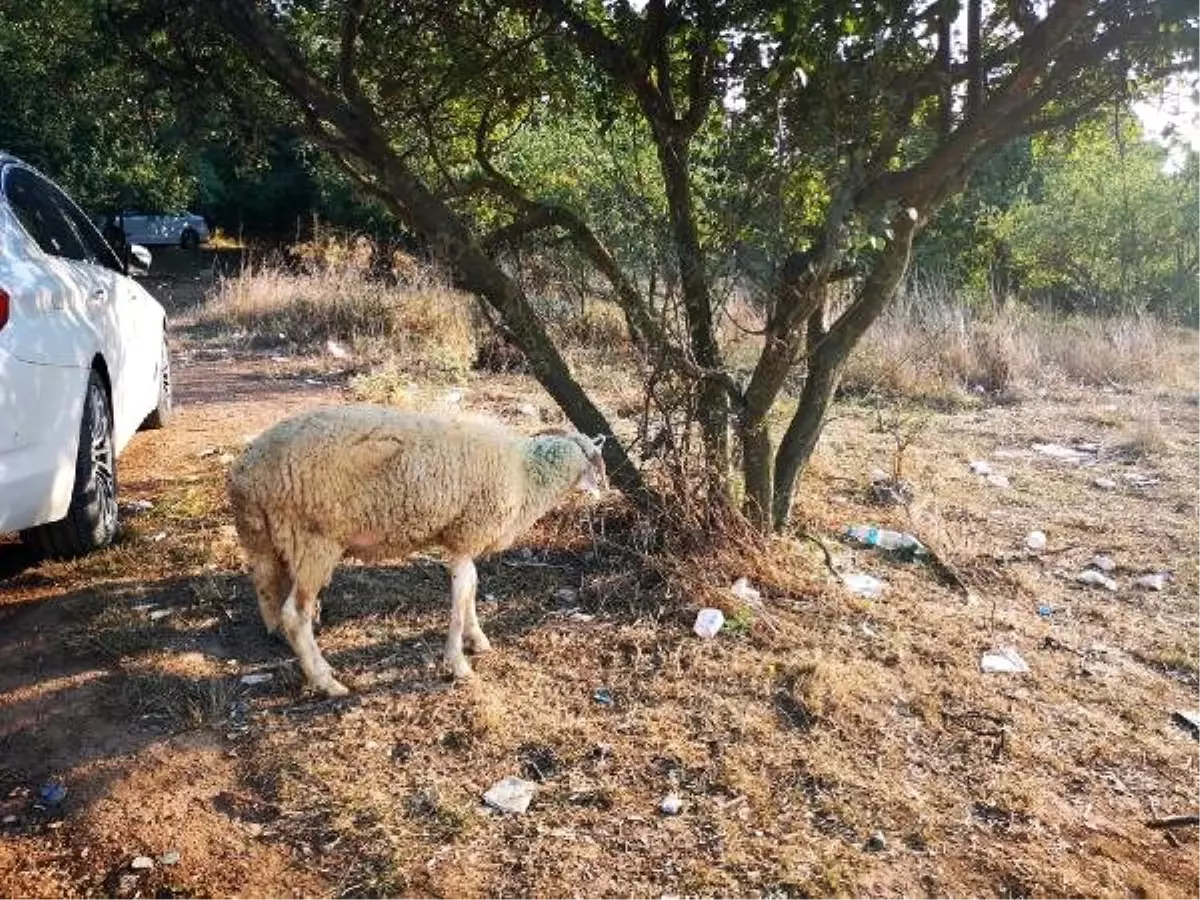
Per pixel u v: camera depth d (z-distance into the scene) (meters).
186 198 21.83
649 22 4.79
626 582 4.95
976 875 3.22
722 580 4.95
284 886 3.04
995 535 6.35
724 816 3.39
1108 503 7.06
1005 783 3.69
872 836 3.34
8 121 15.69
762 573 5.04
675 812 3.39
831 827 3.38
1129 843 3.45
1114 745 4.02
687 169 5.02
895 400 9.89
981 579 5.57
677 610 4.72
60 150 16.84
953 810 3.53
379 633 4.48
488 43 5.20
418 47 5.18
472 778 3.52
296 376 10.12
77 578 4.88
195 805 3.37
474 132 5.80
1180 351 13.43
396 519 3.87
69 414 4.52
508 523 4.12
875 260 5.14
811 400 5.35
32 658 4.17
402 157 5.29
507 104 5.75
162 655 4.21
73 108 6.38
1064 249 17.44
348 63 4.54
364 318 12.09
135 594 4.71
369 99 5.00
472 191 5.32
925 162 4.52
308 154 8.02
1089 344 12.27
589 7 5.37
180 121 4.71
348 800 3.38
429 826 3.27
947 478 7.44
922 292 12.52
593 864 3.14
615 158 5.27
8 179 4.89
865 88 4.38
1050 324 13.60
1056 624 5.11
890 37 4.33
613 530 5.48
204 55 4.82
